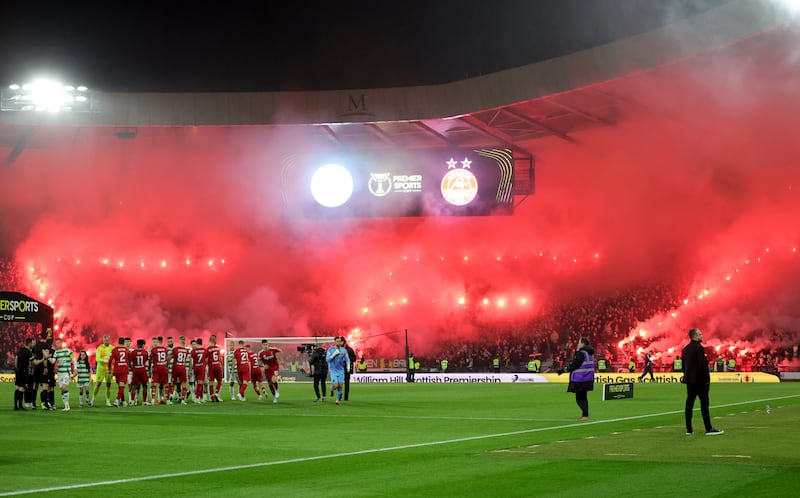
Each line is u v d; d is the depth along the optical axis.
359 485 10.05
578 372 19.16
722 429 16.06
